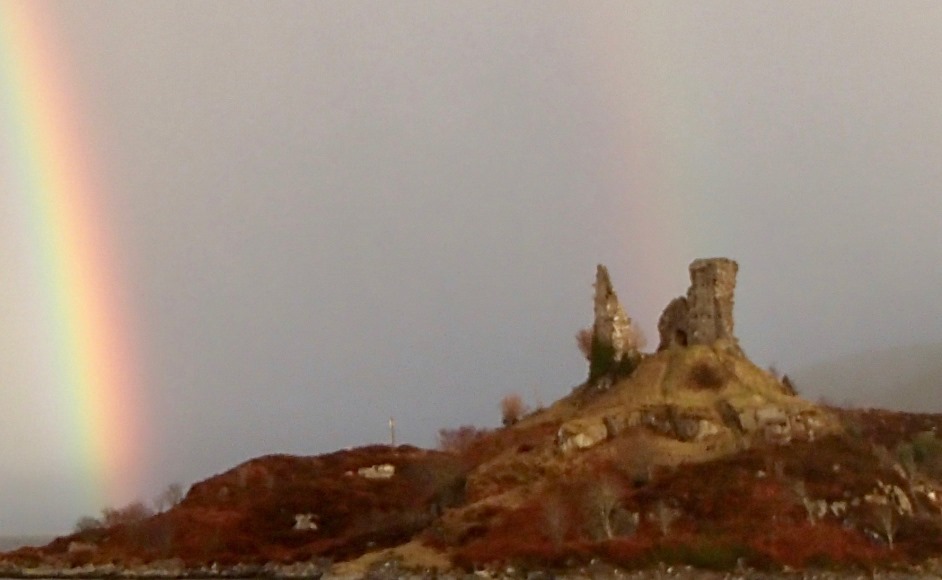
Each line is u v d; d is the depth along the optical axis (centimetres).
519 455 13875
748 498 11306
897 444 13912
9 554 14625
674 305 17125
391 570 10625
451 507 13525
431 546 11325
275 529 14362
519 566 10094
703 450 13225
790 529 10600
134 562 13500
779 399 14550
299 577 12000
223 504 15688
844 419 14975
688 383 15150
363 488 15712
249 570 12669
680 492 11531
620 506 11306
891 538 10500
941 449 13712
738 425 13788
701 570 9769
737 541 10250
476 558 10400
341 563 11488
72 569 13612
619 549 10156
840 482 11688
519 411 18938
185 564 13175
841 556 9956
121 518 18325
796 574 9581
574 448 13638
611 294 17725
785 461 12338
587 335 19188
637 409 14388
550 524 10750
